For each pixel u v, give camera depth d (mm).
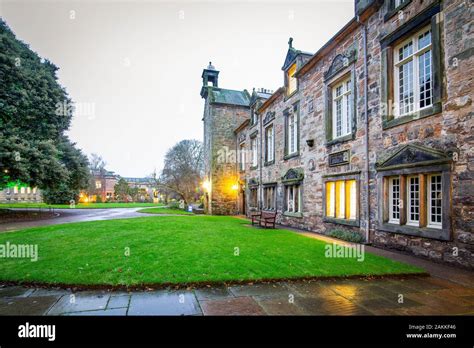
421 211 6871
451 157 6078
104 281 4457
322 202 11250
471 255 5641
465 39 5871
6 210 21641
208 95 25922
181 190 37438
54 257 5930
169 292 4262
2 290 4301
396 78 8047
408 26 7371
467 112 5789
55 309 3629
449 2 6234
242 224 14094
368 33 9023
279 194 15711
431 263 6234
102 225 11891
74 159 25188
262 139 18812
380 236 8203
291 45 14805
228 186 24516
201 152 39125
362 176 9000
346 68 10039
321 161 11477
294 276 4902
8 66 18281
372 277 5113
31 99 20031
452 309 3740
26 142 17734
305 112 12977
